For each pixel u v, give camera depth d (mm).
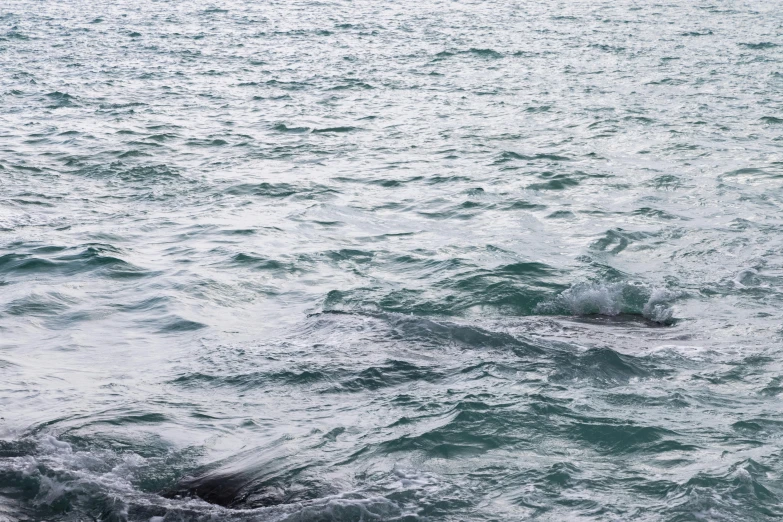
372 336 10383
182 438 8047
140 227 15320
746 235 14750
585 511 6703
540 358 9680
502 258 13578
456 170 19484
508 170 19438
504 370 9336
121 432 8133
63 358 9945
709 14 54438
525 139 22703
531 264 13266
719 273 12969
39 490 7215
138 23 51219
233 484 7258
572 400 8570
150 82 32094
